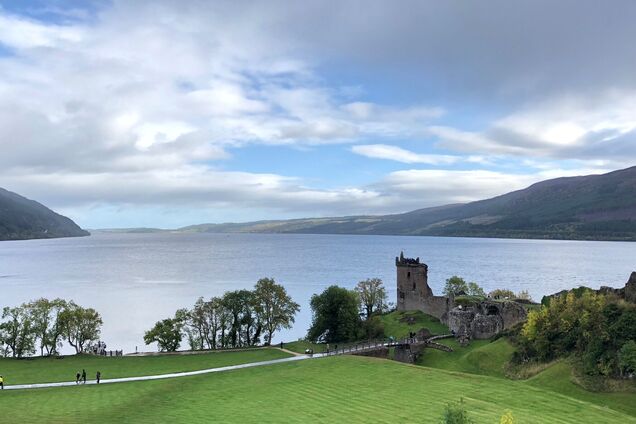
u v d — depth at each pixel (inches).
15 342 4584.2
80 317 4702.3
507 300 5059.1
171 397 2822.3
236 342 5462.6
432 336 4692.4
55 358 4183.1
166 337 4771.2
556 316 3604.8
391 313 5890.8
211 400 2689.5
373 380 2859.3
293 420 2255.2
